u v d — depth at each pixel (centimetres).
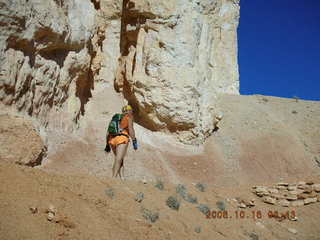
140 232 492
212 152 2069
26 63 1280
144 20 2088
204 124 2130
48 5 1383
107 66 2153
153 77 1964
